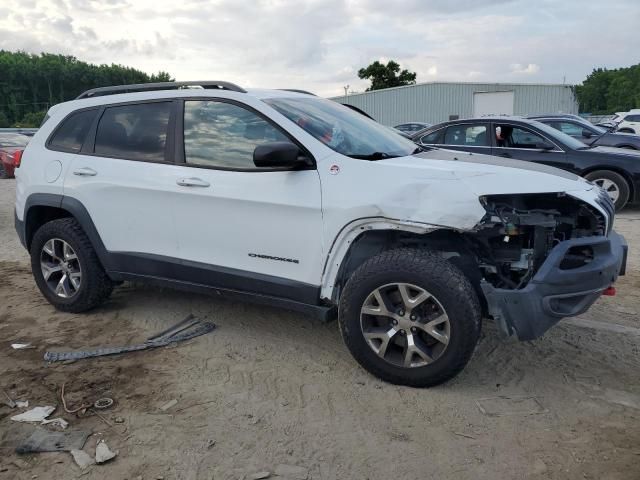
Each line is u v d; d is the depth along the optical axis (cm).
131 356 401
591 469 275
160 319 470
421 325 336
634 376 365
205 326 450
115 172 435
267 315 475
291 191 364
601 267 328
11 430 310
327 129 391
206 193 393
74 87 10625
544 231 335
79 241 459
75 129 472
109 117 454
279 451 292
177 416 323
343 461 284
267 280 381
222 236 395
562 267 332
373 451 291
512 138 917
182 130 416
